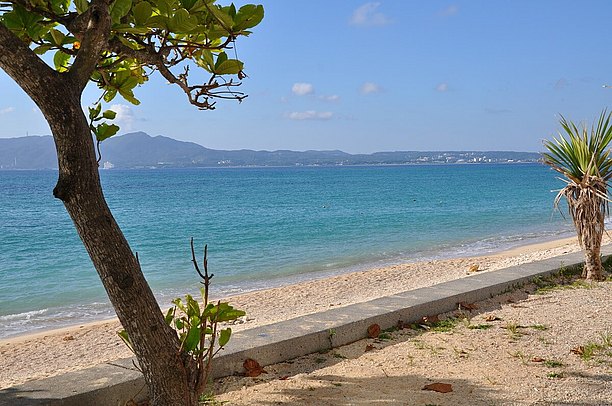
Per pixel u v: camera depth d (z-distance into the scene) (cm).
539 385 454
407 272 1484
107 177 18125
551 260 956
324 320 589
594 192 853
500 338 582
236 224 3070
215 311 342
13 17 337
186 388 338
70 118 302
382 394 439
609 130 861
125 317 323
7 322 1132
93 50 315
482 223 2936
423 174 16462
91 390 409
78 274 1689
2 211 4553
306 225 2939
